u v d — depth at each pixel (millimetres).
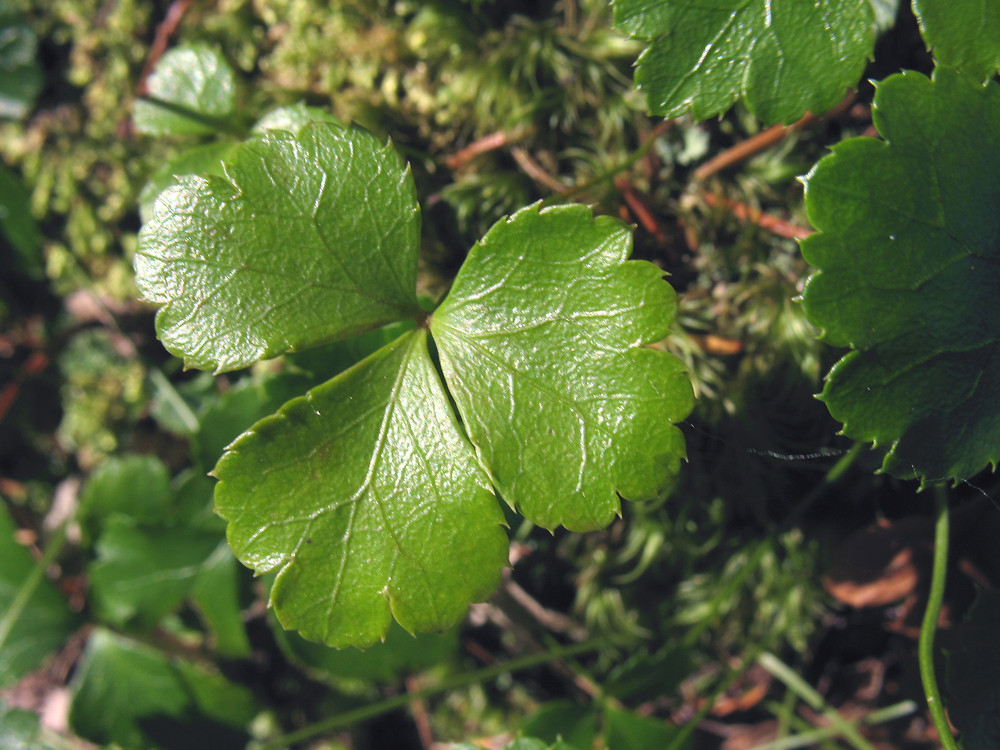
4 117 144
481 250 111
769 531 129
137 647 139
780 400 125
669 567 133
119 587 135
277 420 110
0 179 143
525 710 142
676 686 131
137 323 148
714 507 129
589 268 110
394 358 113
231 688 140
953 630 124
